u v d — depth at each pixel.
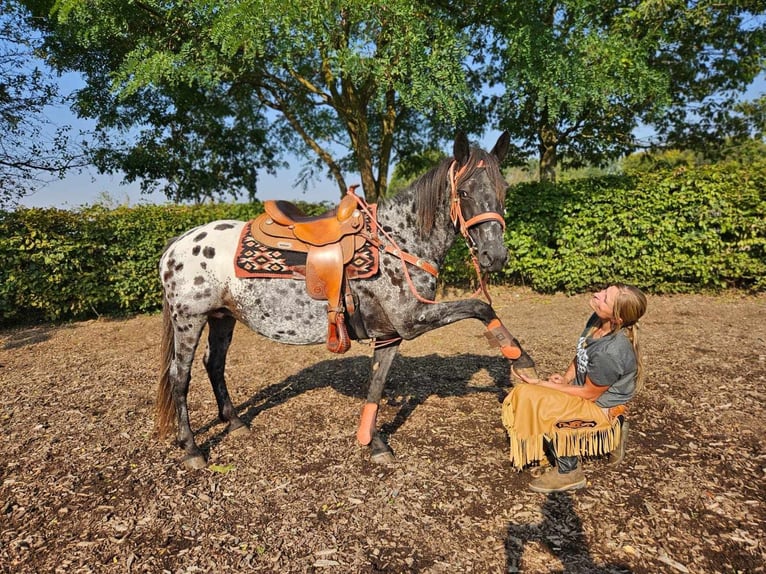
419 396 3.68
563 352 4.77
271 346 5.48
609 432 2.33
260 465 2.71
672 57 8.37
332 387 3.96
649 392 3.57
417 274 2.55
